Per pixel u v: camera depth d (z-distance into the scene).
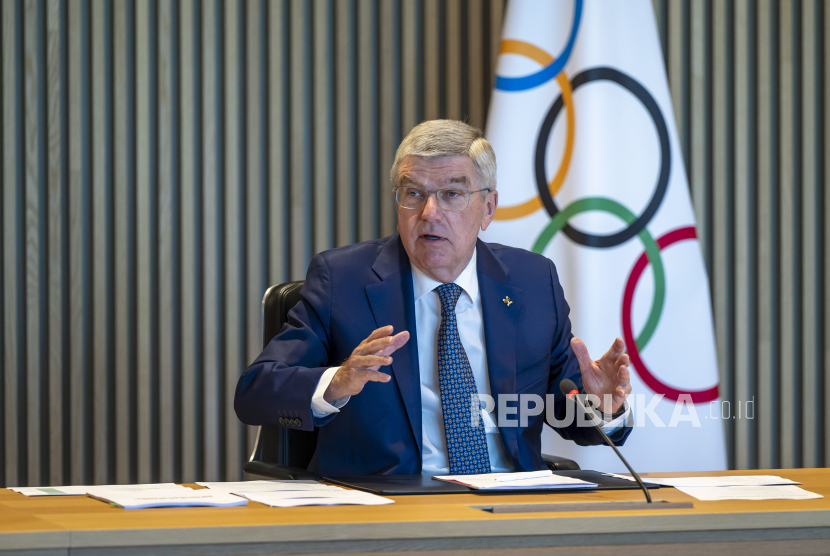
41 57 9.28
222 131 9.48
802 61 10.06
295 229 9.48
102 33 9.27
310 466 5.37
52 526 2.85
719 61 10.00
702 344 8.39
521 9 8.42
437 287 5.33
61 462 9.10
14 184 9.18
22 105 9.26
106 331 9.27
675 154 8.46
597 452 8.13
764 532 3.24
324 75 9.53
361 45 9.60
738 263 10.01
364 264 5.50
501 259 5.73
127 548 2.79
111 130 9.38
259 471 5.15
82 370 9.18
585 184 8.25
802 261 10.05
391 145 9.63
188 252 9.33
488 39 9.69
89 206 9.34
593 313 8.18
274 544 2.86
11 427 9.08
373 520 2.97
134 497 3.56
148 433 9.20
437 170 5.17
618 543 3.10
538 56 8.37
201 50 9.38
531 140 8.30
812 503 3.55
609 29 8.38
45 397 9.21
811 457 10.00
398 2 9.73
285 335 5.32
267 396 4.74
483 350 5.39
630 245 8.27
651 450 8.23
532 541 3.04
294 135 9.48
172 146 9.41
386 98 9.62
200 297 9.45
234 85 9.40
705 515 3.19
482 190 5.32
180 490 3.85
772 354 10.13
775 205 10.15
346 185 9.55
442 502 3.51
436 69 9.66
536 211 8.24
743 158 10.02
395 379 5.09
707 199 10.09
